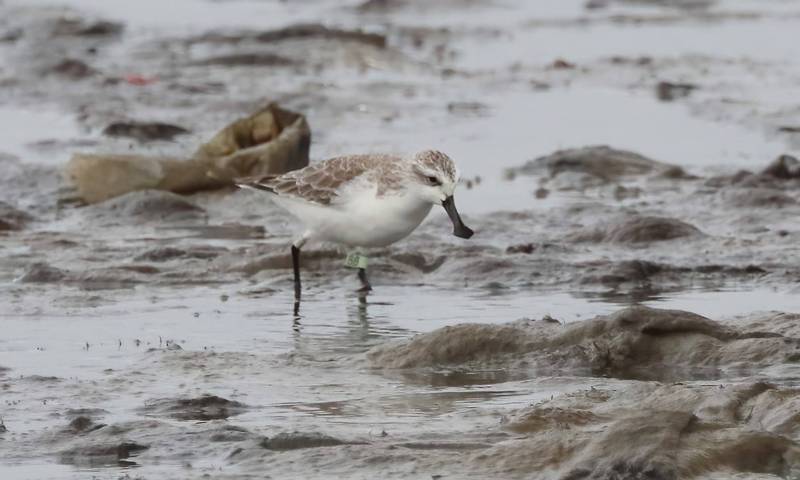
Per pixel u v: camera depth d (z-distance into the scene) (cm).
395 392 1091
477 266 1547
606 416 973
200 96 2783
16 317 1358
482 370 1159
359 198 1421
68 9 3988
